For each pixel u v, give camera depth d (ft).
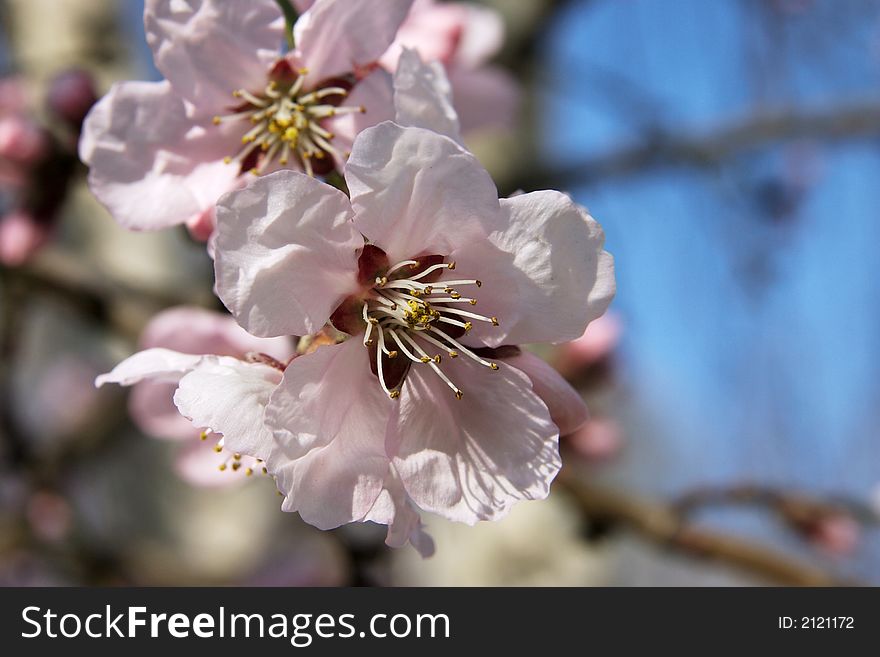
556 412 0.80
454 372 0.81
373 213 0.78
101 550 1.39
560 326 0.79
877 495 1.07
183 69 0.83
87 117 0.82
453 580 1.31
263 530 1.46
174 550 1.44
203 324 0.88
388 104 0.83
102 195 0.82
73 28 1.37
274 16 0.83
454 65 0.99
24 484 1.41
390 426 0.80
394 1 0.82
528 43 1.43
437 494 0.79
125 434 1.50
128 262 1.39
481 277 0.80
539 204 0.79
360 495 0.79
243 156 0.83
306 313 0.78
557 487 1.09
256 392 0.79
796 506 1.07
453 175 0.78
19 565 1.54
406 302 0.79
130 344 1.12
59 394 1.80
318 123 0.84
